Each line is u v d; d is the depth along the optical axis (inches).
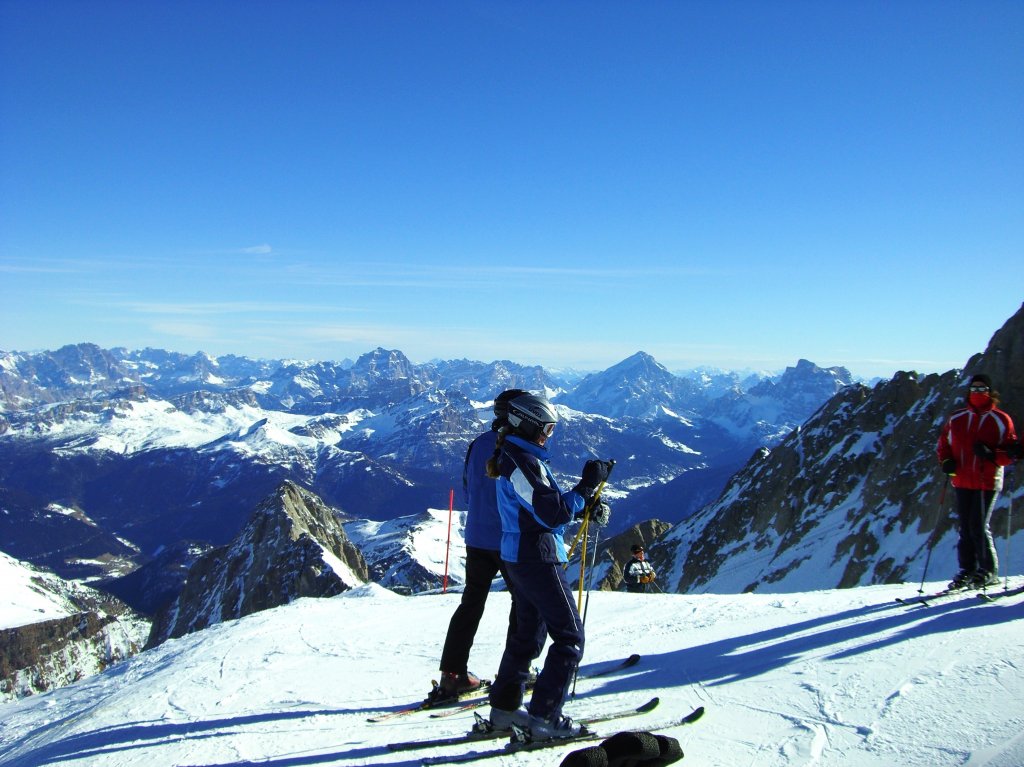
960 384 1972.2
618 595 473.1
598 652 316.8
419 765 192.2
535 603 202.4
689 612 388.8
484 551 249.0
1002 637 251.8
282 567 3614.7
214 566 4170.8
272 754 212.4
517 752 195.6
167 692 310.7
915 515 1758.1
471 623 254.2
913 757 173.0
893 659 245.3
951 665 230.2
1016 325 1768.0
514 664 212.4
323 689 292.8
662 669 275.0
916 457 1975.9
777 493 2598.4
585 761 152.6
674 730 205.6
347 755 206.2
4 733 368.8
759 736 196.4
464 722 231.6
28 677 5900.6
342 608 503.5
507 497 203.2
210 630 495.8
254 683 312.0
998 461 336.5
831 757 179.0
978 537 339.0
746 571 2327.8
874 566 1739.7
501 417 204.2
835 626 306.0
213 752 219.6
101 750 242.1
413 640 381.4
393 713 247.6
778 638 300.0
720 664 272.1
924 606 319.6
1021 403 1631.4
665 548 2970.0
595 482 201.9
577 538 236.8
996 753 167.9
